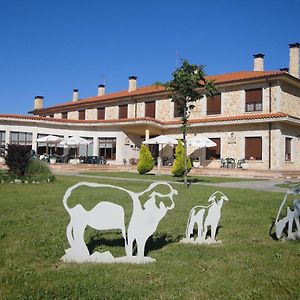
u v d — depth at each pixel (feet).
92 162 104.88
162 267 16.03
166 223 25.82
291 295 13.32
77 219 16.61
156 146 113.50
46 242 19.75
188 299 12.76
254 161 89.35
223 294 13.28
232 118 92.22
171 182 62.34
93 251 18.22
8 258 16.84
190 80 55.26
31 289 13.09
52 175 57.98
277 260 17.65
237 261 17.35
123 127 108.58
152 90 118.01
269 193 45.91
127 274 14.94
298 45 98.68
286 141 90.27
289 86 93.40
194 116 104.47
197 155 100.73
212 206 21.45
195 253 18.54
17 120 101.14
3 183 51.88
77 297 12.55
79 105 134.31
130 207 31.86
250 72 106.22
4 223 24.13
